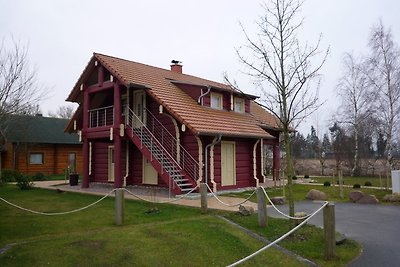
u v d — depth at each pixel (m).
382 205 14.04
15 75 17.56
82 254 6.79
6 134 27.39
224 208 11.75
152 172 18.72
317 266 6.83
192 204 12.58
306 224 9.75
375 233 9.30
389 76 25.84
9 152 29.72
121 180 18.86
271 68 26.86
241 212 10.75
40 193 17.31
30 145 30.95
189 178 15.80
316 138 45.81
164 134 17.47
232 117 18.61
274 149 23.78
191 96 18.31
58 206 13.02
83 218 10.44
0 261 6.33
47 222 9.85
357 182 23.34
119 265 6.39
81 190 17.92
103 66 18.31
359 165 30.19
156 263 6.59
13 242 7.62
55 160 33.00
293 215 9.06
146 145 16.30
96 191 17.41
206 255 7.13
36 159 31.91
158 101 16.00
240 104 20.67
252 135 17.58
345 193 17.17
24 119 29.81
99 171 22.09
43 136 32.19
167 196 15.03
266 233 8.87
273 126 21.44
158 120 17.86
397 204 14.26
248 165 19.06
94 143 22.59
